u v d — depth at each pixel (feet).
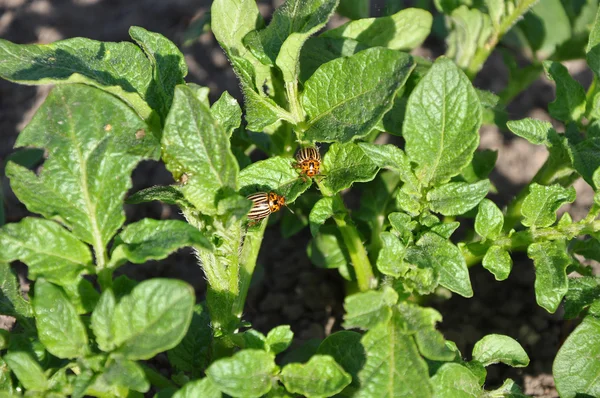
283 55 0.77
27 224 0.69
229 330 0.79
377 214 1.03
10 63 0.73
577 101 0.90
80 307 0.72
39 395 0.68
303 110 0.80
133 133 0.72
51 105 0.71
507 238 0.81
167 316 0.64
